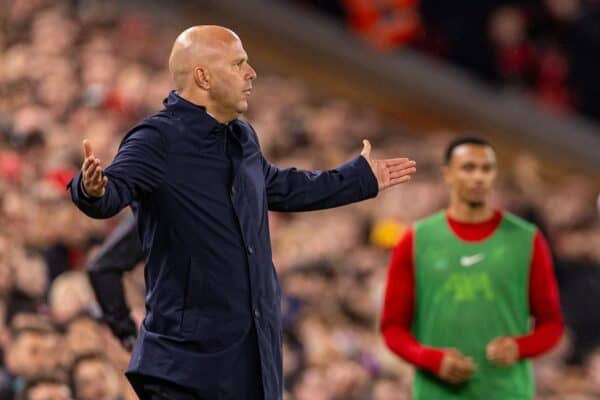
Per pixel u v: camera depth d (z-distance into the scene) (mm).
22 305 29391
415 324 25594
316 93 58781
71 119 42500
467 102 60500
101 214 17188
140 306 29891
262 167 18750
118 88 46312
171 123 18141
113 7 55844
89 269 22656
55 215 32281
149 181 17812
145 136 17969
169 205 17969
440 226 25484
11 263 29562
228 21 58844
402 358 24984
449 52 61531
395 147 54562
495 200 50031
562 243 49188
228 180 18234
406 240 25531
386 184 19188
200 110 18281
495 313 25062
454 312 25078
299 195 18875
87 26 52094
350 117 56188
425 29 61531
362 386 34156
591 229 51156
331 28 60719
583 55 61938
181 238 18000
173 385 17953
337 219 45938
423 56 61469
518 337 24734
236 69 18344
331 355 34156
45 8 51156
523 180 55969
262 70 58594
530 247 25281
